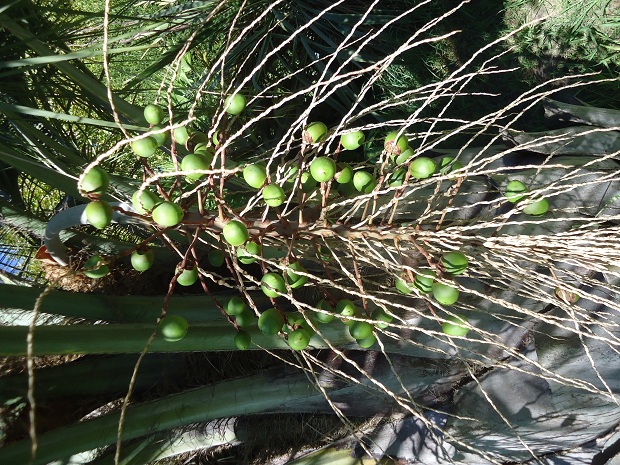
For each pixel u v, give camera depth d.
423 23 1.45
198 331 0.88
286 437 1.20
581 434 1.05
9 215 0.98
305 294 1.02
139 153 0.57
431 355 1.02
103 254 1.04
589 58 1.31
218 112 0.65
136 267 0.60
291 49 1.51
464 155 1.10
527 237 0.56
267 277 0.58
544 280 0.58
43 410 0.95
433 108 1.41
